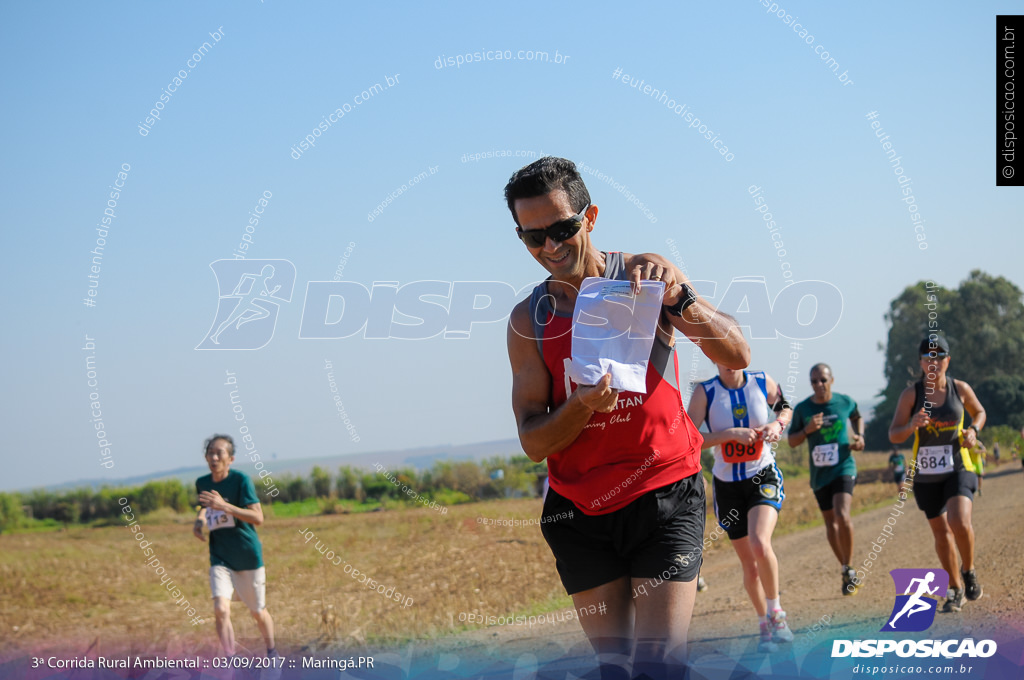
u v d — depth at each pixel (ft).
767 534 17.83
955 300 196.03
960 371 193.06
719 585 28.30
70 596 28.04
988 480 74.64
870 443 183.21
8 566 35.29
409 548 38.01
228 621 17.63
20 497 61.93
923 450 19.75
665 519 9.59
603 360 9.02
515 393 10.25
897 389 190.70
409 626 20.45
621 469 9.66
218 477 18.45
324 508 69.21
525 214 9.58
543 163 9.56
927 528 38.65
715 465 19.12
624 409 9.64
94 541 45.78
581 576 10.11
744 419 18.80
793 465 84.17
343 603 24.35
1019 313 193.47
